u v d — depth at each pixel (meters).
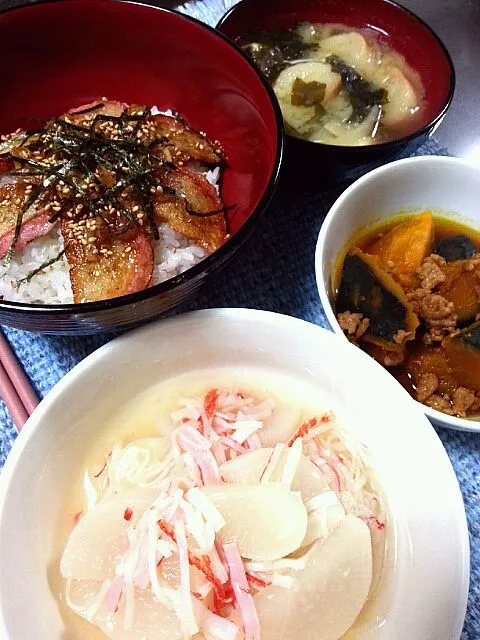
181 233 0.32
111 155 0.32
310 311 0.34
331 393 0.29
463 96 0.47
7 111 0.35
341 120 0.38
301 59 0.40
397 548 0.27
